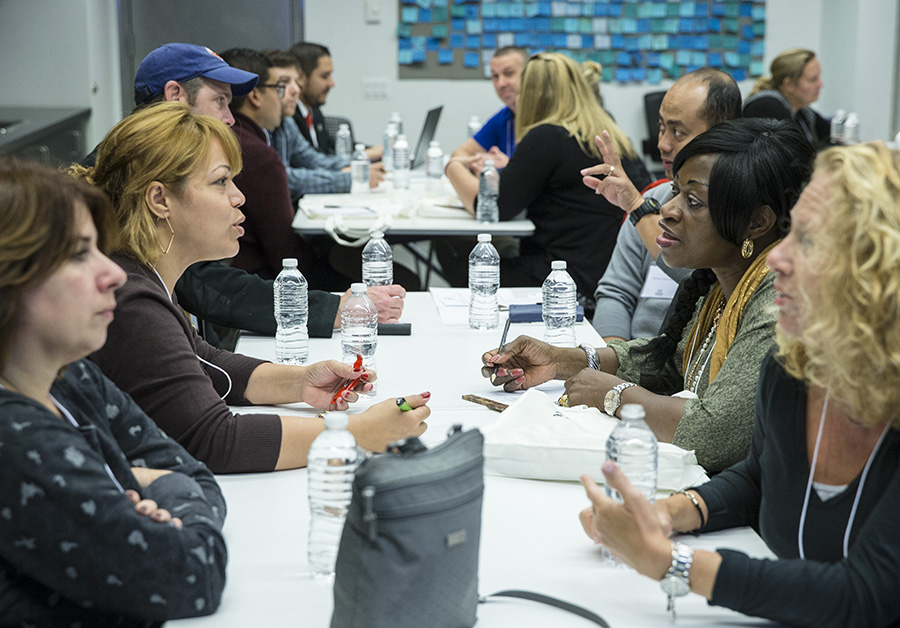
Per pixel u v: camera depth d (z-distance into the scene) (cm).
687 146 177
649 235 267
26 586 107
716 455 160
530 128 381
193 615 111
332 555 123
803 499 120
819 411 119
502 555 129
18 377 109
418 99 753
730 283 183
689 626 112
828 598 107
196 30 683
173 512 121
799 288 109
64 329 106
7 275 102
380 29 737
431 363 222
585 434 156
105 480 106
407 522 99
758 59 759
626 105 762
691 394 173
